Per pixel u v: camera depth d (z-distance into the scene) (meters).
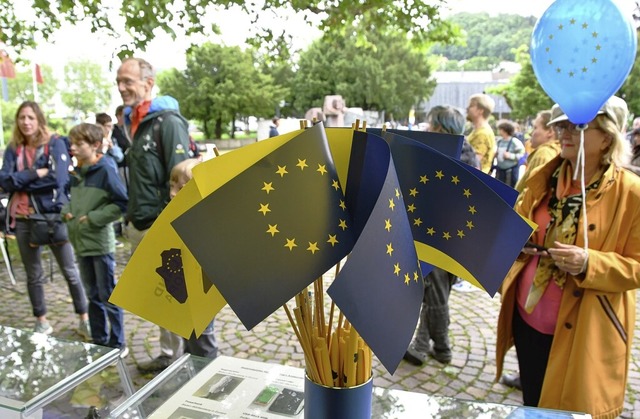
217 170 0.76
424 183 0.90
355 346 0.81
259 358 3.17
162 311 0.87
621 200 1.65
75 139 2.77
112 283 3.01
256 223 0.65
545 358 1.86
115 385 1.26
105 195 2.86
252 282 0.64
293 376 1.26
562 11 1.68
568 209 1.73
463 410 1.16
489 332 3.55
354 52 32.34
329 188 0.70
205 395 1.17
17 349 1.32
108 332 3.27
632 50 1.58
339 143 0.81
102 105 34.75
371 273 0.61
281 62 3.15
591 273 1.60
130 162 2.60
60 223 3.28
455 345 3.35
